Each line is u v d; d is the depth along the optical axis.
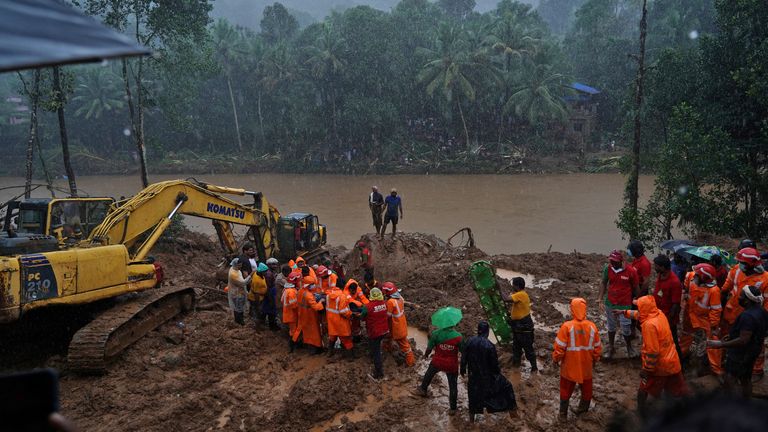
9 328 10.52
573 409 8.68
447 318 8.83
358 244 17.14
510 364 10.39
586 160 58.56
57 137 74.88
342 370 10.24
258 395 9.81
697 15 61.03
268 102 72.06
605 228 28.88
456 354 8.90
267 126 71.81
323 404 9.12
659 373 7.36
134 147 73.81
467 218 32.19
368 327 10.12
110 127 74.38
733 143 21.11
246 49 70.94
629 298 9.89
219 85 73.31
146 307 11.78
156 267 12.73
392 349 11.01
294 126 67.31
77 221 13.51
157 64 29.42
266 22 82.50
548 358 10.59
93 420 8.94
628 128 26.59
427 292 14.95
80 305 10.87
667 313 8.73
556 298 14.23
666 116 25.66
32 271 9.66
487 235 27.73
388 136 63.62
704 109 22.36
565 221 30.84
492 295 11.10
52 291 10.02
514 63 61.75
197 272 19.34
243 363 10.99
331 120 64.81
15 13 1.10
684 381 7.78
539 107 57.38
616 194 40.72
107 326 10.47
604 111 65.81
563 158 60.50
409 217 32.97
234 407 9.38
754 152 21.27
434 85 57.84
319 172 64.25
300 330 11.31
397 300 10.53
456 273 15.88
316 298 11.27
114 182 62.62
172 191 14.16
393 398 9.50
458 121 65.00
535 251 24.59
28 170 24.16
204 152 73.94
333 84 63.44
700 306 8.70
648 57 60.22
